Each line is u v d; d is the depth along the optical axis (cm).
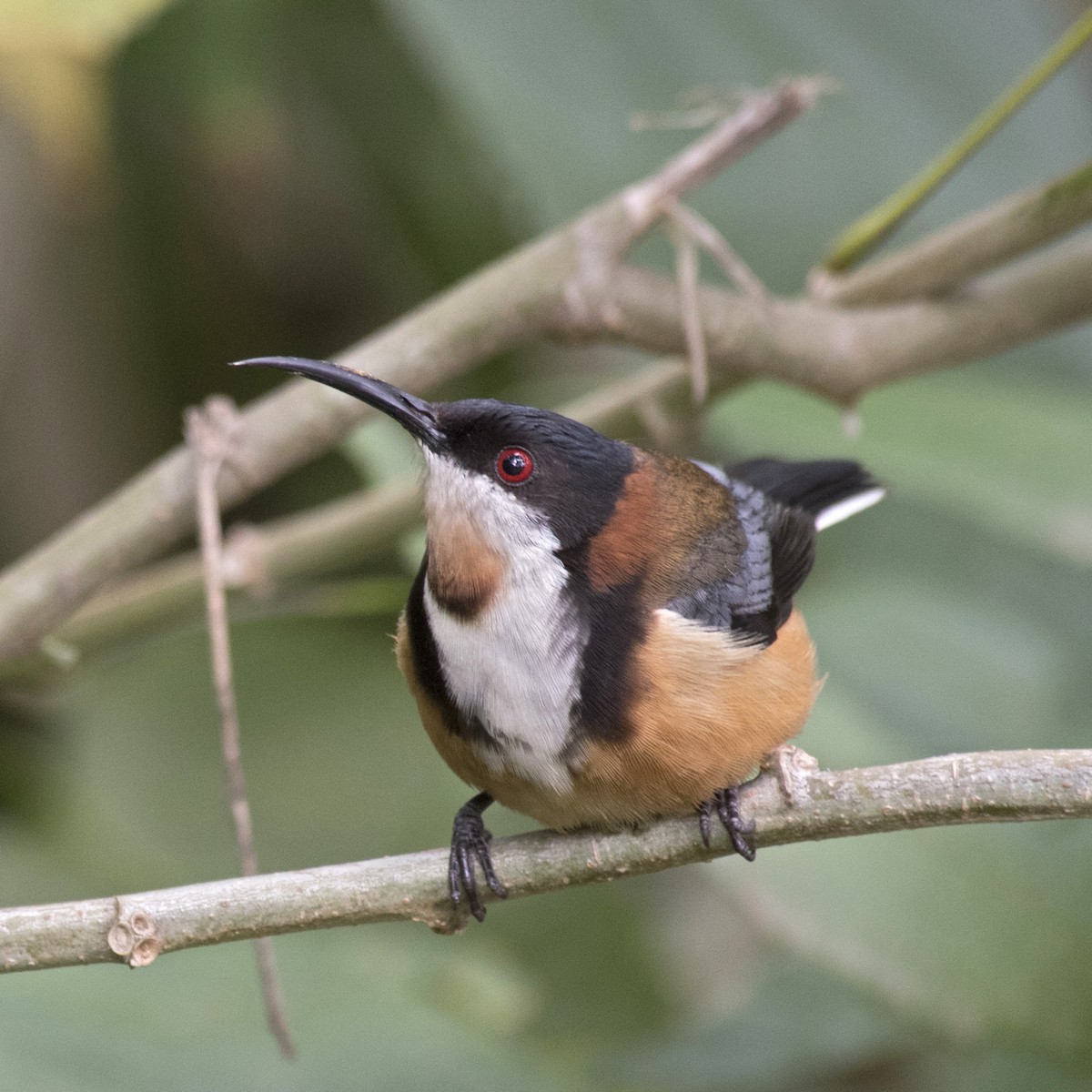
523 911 1183
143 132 1261
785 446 1039
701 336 888
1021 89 851
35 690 1077
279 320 1345
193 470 891
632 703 741
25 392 1288
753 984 1106
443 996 1041
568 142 1093
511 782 762
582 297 892
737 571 802
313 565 1040
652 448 1018
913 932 959
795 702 794
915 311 938
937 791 690
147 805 1225
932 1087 1099
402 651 800
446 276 1320
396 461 994
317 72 1294
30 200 1240
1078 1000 941
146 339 1319
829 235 1191
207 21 1130
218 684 811
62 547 897
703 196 1188
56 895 1134
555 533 764
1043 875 966
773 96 892
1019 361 1202
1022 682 1131
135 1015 973
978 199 1237
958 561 1217
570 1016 1140
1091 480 991
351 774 1254
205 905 683
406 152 1296
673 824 755
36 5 917
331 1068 959
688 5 1152
